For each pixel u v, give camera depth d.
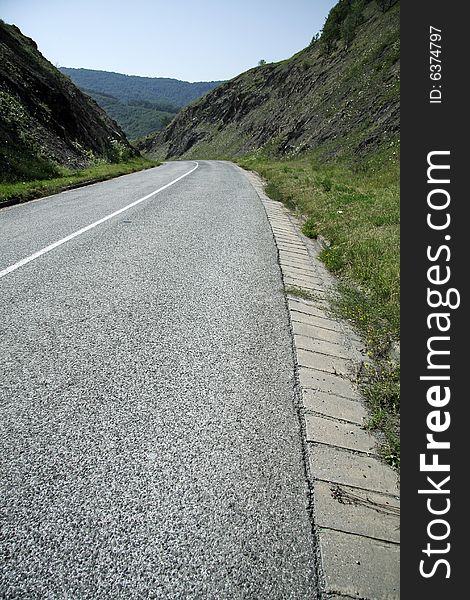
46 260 5.10
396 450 2.35
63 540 1.69
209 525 1.80
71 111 24.61
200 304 4.04
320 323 3.92
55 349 3.05
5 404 2.43
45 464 2.04
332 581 1.63
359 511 1.95
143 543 1.70
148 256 5.46
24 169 14.48
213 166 33.06
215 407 2.54
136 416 2.41
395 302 4.04
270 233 7.32
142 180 16.91
